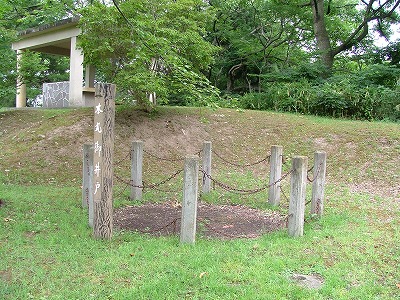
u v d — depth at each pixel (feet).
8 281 13.41
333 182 31.65
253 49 69.26
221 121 43.14
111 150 17.57
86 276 13.98
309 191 28.37
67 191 27.61
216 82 76.38
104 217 17.65
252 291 12.77
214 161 36.52
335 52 66.74
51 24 52.85
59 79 85.76
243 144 39.29
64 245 16.87
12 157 34.42
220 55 72.84
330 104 48.01
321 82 54.90
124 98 38.52
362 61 76.43
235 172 34.35
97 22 34.06
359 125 41.55
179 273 14.03
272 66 69.36
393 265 15.19
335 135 39.45
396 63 64.03
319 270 14.58
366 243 17.39
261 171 34.96
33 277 13.73
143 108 42.50
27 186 29.19
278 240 17.92
